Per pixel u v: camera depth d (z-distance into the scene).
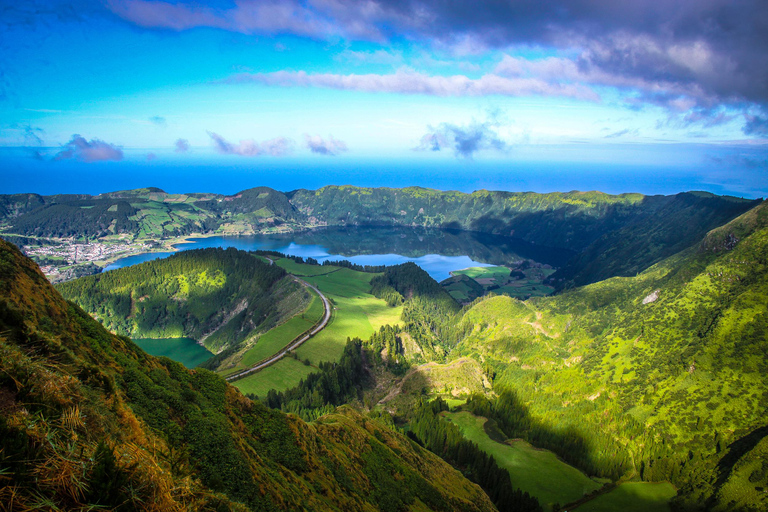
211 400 48.84
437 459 105.88
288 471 48.78
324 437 70.62
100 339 40.53
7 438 12.30
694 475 122.19
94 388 23.78
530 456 130.25
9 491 11.13
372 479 68.44
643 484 120.62
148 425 34.28
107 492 12.82
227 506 19.70
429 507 73.06
